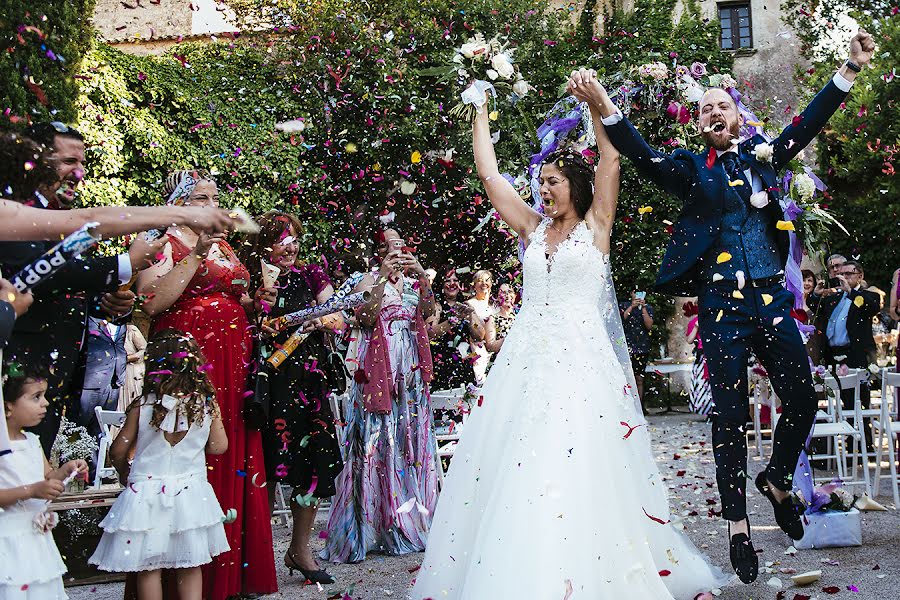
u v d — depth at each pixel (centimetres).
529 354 304
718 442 349
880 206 1272
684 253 372
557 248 317
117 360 611
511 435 290
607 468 285
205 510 318
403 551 473
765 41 1393
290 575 417
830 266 812
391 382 485
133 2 1319
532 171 363
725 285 362
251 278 397
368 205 939
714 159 372
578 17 1373
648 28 1275
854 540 419
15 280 209
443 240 983
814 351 757
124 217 215
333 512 474
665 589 286
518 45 1170
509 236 880
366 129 997
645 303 1124
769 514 514
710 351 360
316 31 1091
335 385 429
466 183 960
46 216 212
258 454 372
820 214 398
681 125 435
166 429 312
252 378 368
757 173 370
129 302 305
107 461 584
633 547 281
